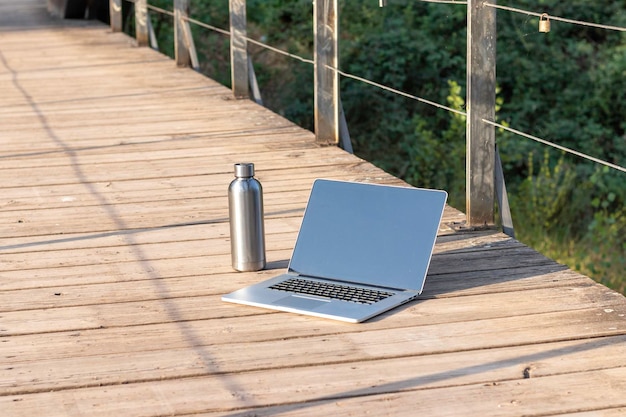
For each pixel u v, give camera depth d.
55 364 2.42
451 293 2.84
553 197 9.08
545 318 2.62
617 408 2.11
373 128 11.09
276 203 3.94
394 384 2.25
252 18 12.73
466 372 2.30
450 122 10.59
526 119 11.40
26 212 3.89
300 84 11.62
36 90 7.09
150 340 2.56
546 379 2.26
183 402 2.20
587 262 8.14
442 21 11.73
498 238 3.38
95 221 3.74
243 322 2.67
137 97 6.72
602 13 11.87
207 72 11.98
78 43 9.74
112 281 3.05
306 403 2.17
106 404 2.20
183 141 5.25
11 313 2.79
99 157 4.89
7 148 5.14
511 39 11.76
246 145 5.11
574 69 11.56
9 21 11.86
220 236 3.51
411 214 2.94
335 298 2.79
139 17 9.31
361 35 11.83
